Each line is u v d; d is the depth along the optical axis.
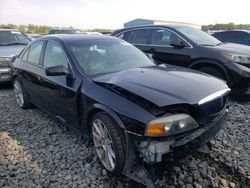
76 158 3.40
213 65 5.46
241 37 10.67
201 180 2.88
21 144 3.85
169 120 2.52
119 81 3.05
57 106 3.93
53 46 4.20
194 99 2.71
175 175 2.96
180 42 5.97
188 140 2.61
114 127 2.80
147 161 2.62
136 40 6.93
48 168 3.22
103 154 3.08
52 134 4.14
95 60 3.71
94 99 3.01
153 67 3.74
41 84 4.23
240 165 3.12
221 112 3.09
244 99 5.52
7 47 7.73
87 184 2.89
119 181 2.91
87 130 3.36
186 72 3.48
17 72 5.17
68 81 3.53
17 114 5.11
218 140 3.72
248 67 5.25
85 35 4.45
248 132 3.98
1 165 3.32
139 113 2.56
